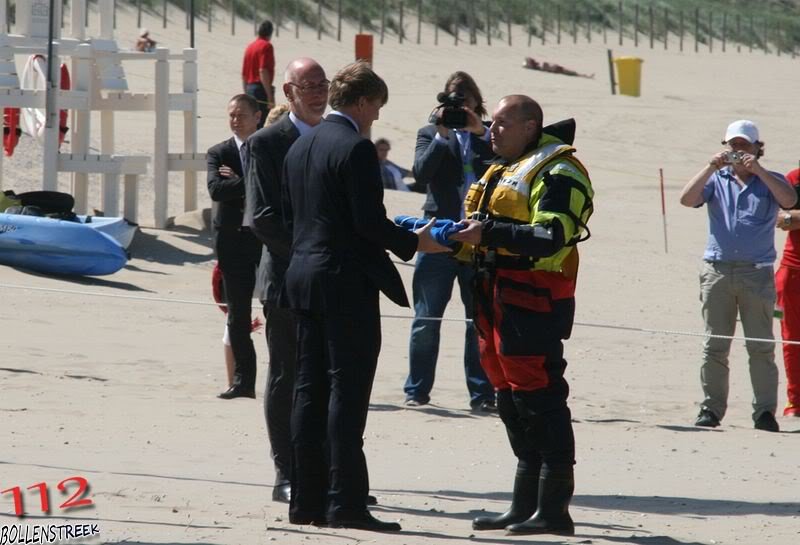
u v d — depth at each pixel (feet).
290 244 69.97
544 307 64.28
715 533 67.41
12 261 161.27
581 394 120.88
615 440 98.84
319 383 66.64
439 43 607.37
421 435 97.25
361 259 64.95
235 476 79.00
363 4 614.75
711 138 378.53
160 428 93.76
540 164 63.98
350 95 65.41
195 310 151.74
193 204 206.28
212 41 497.46
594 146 352.49
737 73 624.18
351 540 61.41
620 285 185.06
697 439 100.07
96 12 480.64
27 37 186.09
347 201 64.34
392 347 138.72
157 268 172.86
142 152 257.14
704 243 230.07
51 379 110.52
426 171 106.42
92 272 160.76
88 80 184.34
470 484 80.64
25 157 227.81
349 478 65.10
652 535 66.28
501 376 67.21
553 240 62.23
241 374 106.83
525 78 514.27
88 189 216.54
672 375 132.36
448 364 133.18
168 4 524.93
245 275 104.58
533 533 65.62
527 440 67.31
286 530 63.57
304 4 587.27
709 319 107.34
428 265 109.09
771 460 92.53
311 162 65.16
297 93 71.26
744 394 125.49
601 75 566.36
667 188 295.07
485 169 106.32
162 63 194.70
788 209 105.09
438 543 62.08
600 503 75.82
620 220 247.09
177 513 66.74
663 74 595.06
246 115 103.24
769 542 65.31
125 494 71.00
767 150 362.33
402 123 355.15
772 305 106.01
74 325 137.28
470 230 62.95
